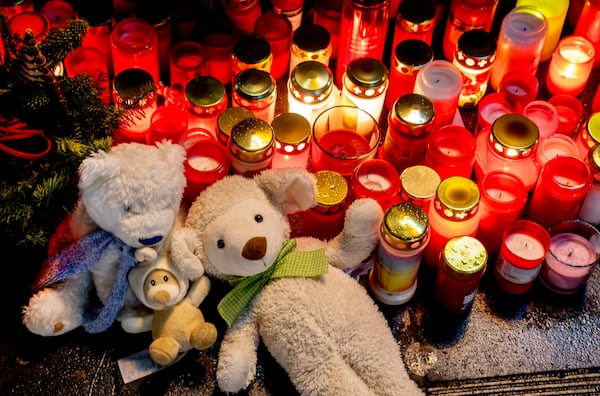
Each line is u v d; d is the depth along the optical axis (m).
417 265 1.63
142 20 1.88
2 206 1.42
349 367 1.52
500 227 1.70
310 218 1.71
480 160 1.84
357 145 1.79
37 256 1.71
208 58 1.96
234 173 1.73
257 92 1.76
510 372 1.64
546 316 1.71
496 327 1.69
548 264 1.70
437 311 1.71
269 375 1.61
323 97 1.79
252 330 1.55
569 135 1.92
